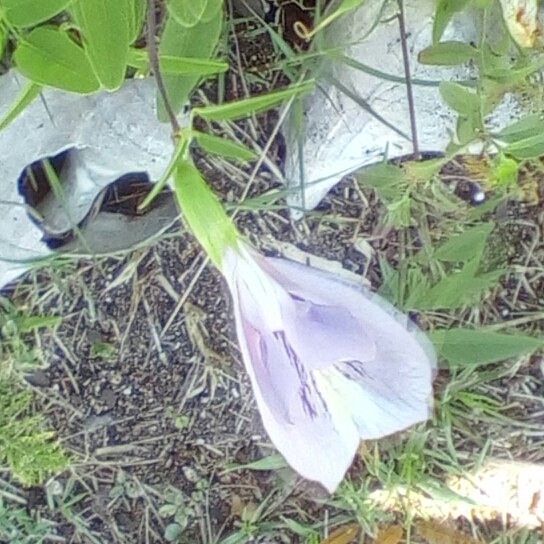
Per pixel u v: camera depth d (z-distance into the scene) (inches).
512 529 15.4
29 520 14.8
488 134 9.9
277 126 13.0
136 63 8.6
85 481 14.9
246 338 7.1
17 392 14.2
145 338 14.4
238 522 15.0
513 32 9.5
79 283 14.0
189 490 15.0
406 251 14.0
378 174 10.9
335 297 7.0
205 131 13.4
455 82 10.3
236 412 14.8
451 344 12.1
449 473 14.9
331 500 14.9
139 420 14.7
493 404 14.8
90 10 7.1
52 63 8.3
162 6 11.9
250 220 13.9
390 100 11.8
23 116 11.3
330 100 12.2
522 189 13.8
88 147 11.8
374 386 7.3
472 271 12.5
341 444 7.3
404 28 10.6
